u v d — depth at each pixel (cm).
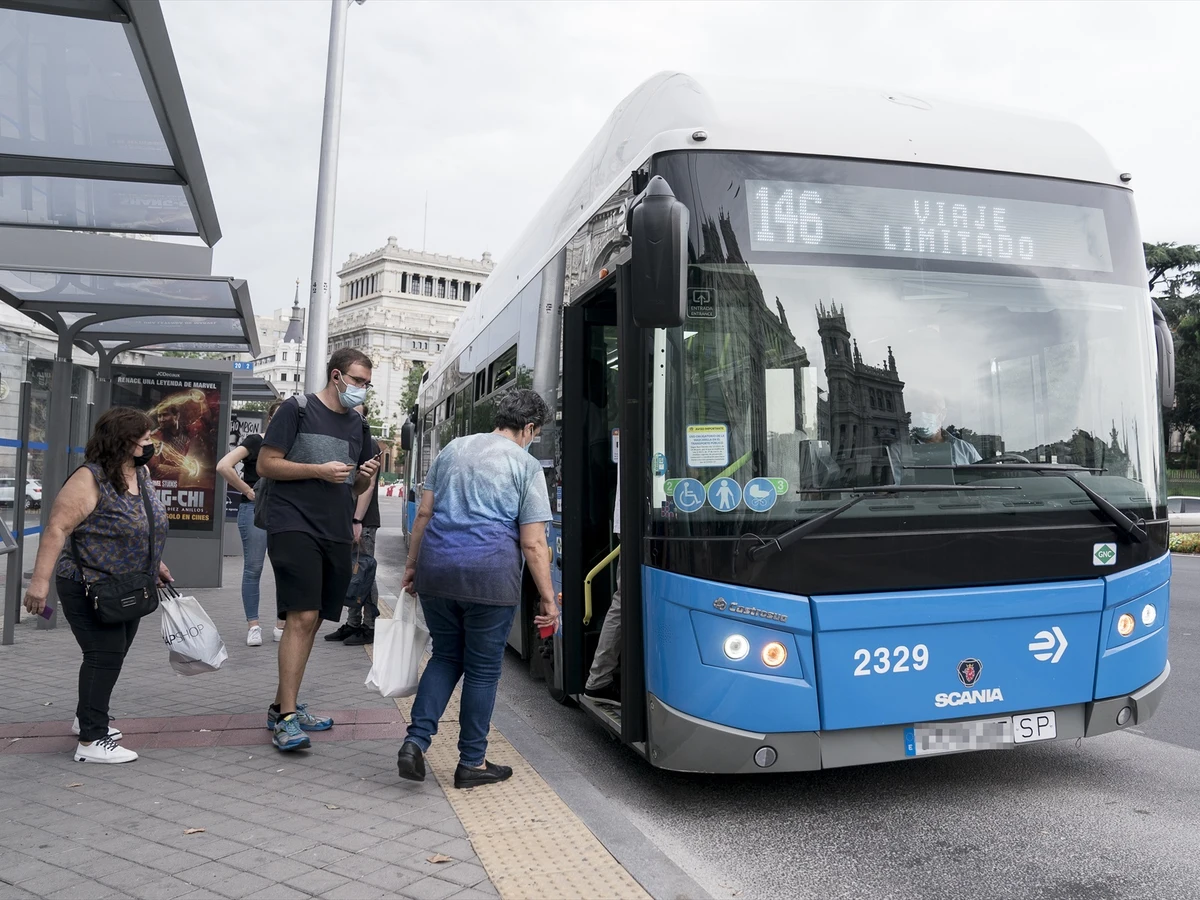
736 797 486
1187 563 1945
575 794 454
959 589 440
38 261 812
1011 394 466
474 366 1004
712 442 436
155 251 844
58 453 902
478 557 453
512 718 633
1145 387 491
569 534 567
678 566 433
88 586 489
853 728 426
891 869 390
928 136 491
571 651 561
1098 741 596
